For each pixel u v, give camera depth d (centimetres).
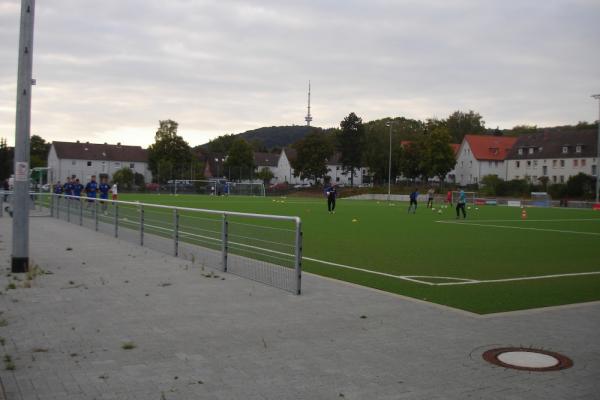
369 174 10606
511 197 7456
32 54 1074
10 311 770
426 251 1628
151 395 480
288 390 495
